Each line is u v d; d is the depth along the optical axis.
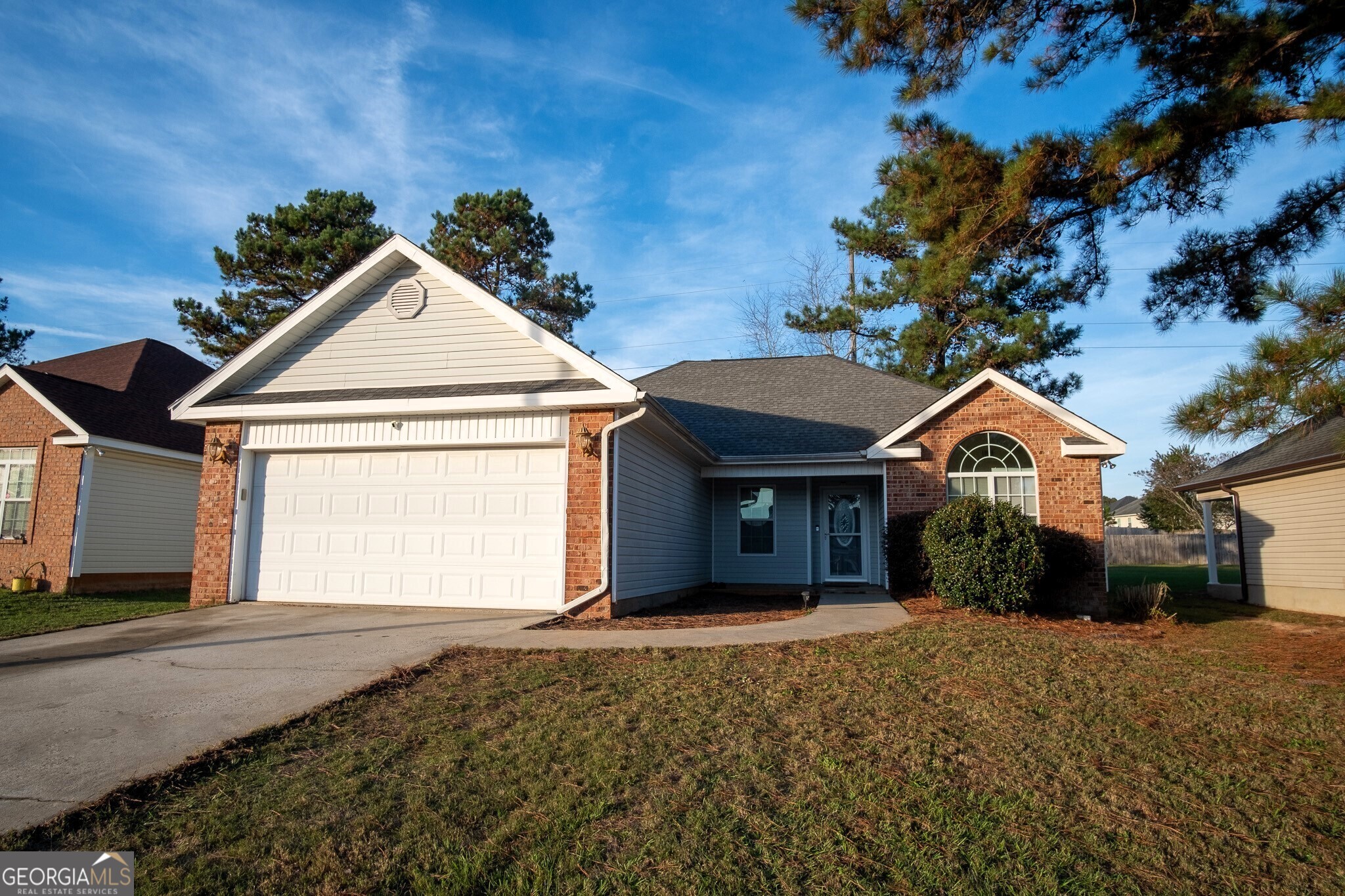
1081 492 13.27
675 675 6.83
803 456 15.33
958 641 8.59
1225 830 4.24
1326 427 14.73
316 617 10.27
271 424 11.83
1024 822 4.21
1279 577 16.08
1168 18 7.97
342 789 4.43
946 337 26.05
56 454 15.74
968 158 8.56
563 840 3.86
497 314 11.30
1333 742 5.66
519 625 9.51
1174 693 6.87
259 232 28.11
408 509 11.43
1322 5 7.25
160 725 5.48
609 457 10.70
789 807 4.29
